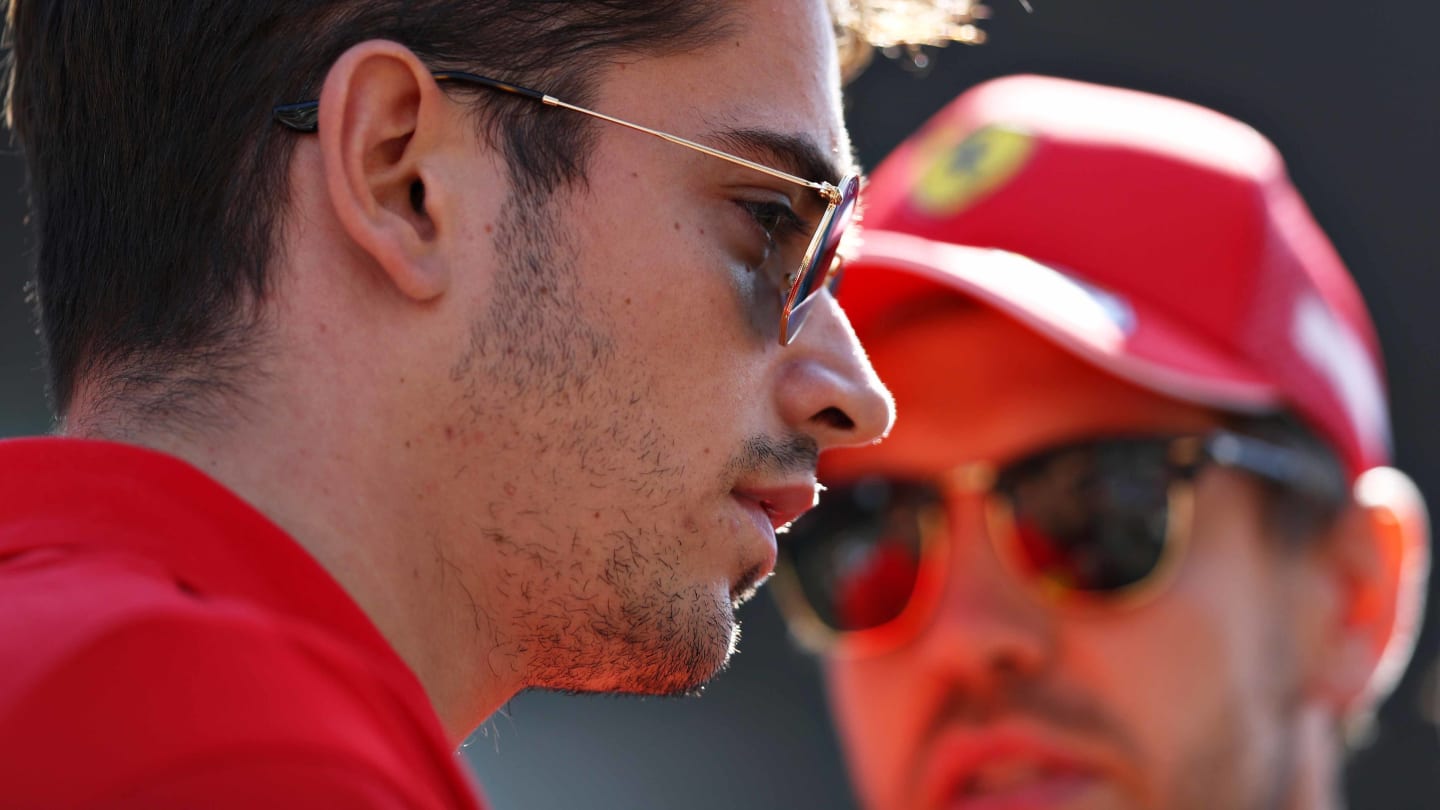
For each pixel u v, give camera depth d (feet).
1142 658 24.00
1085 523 24.35
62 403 12.63
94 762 8.39
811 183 13.50
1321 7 74.84
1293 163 74.64
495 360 12.14
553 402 12.28
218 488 10.73
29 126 13.91
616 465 12.50
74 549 10.11
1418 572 27.32
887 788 25.52
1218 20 74.43
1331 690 25.66
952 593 24.68
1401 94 74.54
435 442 12.01
